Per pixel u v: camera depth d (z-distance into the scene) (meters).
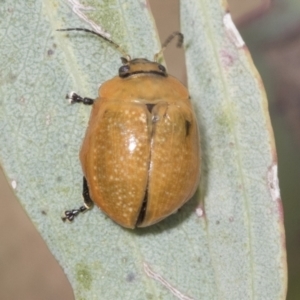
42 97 0.10
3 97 0.10
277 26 0.12
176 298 0.11
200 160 0.11
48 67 0.10
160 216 0.11
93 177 0.10
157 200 0.10
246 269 0.11
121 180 0.10
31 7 0.10
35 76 0.10
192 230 0.11
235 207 0.11
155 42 0.11
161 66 0.11
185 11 0.11
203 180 0.11
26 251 0.13
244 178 0.11
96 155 0.10
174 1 0.12
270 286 0.11
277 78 0.12
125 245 0.11
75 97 0.11
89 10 0.10
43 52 0.10
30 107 0.10
